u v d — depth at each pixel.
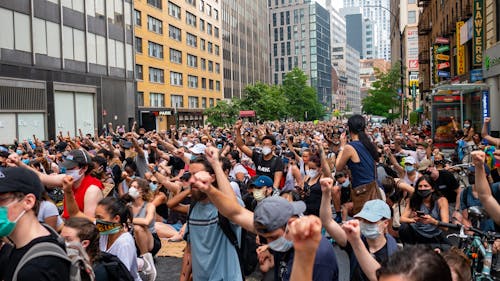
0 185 2.81
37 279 2.68
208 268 4.67
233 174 9.94
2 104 29.17
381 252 4.26
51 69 33.62
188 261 5.50
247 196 7.31
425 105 54.00
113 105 41.94
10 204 2.84
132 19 45.94
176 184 7.45
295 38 166.50
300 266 2.10
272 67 170.50
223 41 86.06
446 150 23.98
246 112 58.34
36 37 32.12
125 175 8.79
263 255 4.37
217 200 3.78
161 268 7.64
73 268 2.93
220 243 4.71
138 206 6.45
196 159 4.75
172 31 62.00
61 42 34.75
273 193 8.20
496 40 23.36
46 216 5.08
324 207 4.19
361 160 5.79
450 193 9.01
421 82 61.03
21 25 30.81
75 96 36.78
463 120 24.41
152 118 54.56
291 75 97.12
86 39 38.00
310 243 2.09
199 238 4.75
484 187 4.30
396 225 7.26
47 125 33.06
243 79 98.38
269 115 65.94
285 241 3.44
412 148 16.92
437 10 45.16
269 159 9.20
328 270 3.41
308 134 24.88
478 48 25.52
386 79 62.75
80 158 5.58
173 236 8.95
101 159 8.41
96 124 39.06
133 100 45.62
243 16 99.81
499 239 5.48
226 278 4.66
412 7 90.19
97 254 4.02
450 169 11.01
